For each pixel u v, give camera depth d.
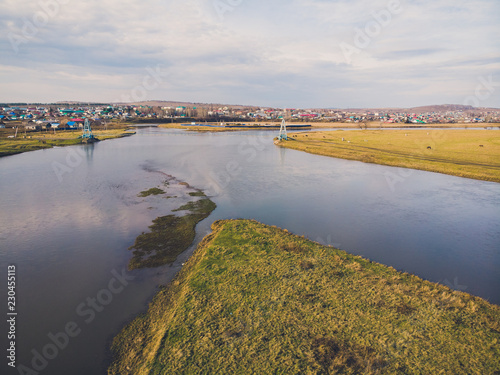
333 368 13.62
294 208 40.62
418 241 30.72
